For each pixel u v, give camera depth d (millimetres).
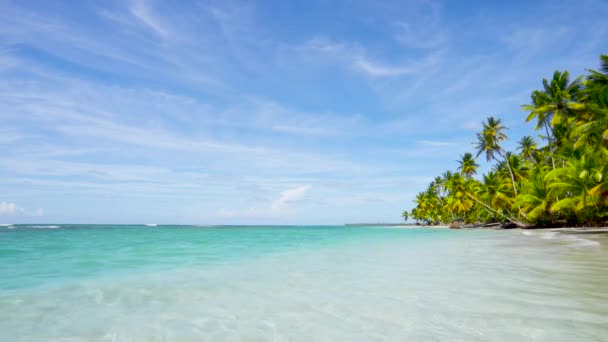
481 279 7109
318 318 4590
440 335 3770
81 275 8633
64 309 5238
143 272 9109
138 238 27938
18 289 6797
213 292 6410
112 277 8273
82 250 16016
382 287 6562
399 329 4023
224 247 18516
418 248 16719
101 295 6215
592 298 5242
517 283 6547
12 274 8797
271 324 4379
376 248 17375
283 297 5910
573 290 5852
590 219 34469
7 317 4789
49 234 34688
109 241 23219
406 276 7805
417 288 6359
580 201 29281
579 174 27656
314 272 8852
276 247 18609
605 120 21484
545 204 34188
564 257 10594
